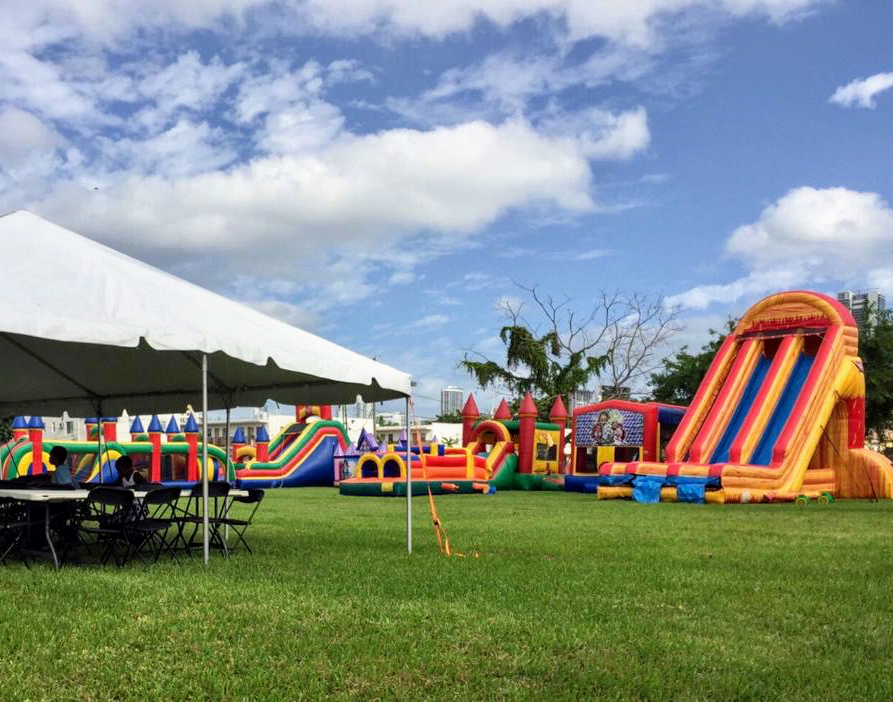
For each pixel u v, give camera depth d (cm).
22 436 2825
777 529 1392
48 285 759
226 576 802
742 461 2353
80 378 1298
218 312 910
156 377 1274
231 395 1282
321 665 502
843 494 2558
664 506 2083
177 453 3344
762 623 632
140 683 466
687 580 812
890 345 4022
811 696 467
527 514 1759
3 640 534
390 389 1048
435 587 754
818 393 2461
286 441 4219
